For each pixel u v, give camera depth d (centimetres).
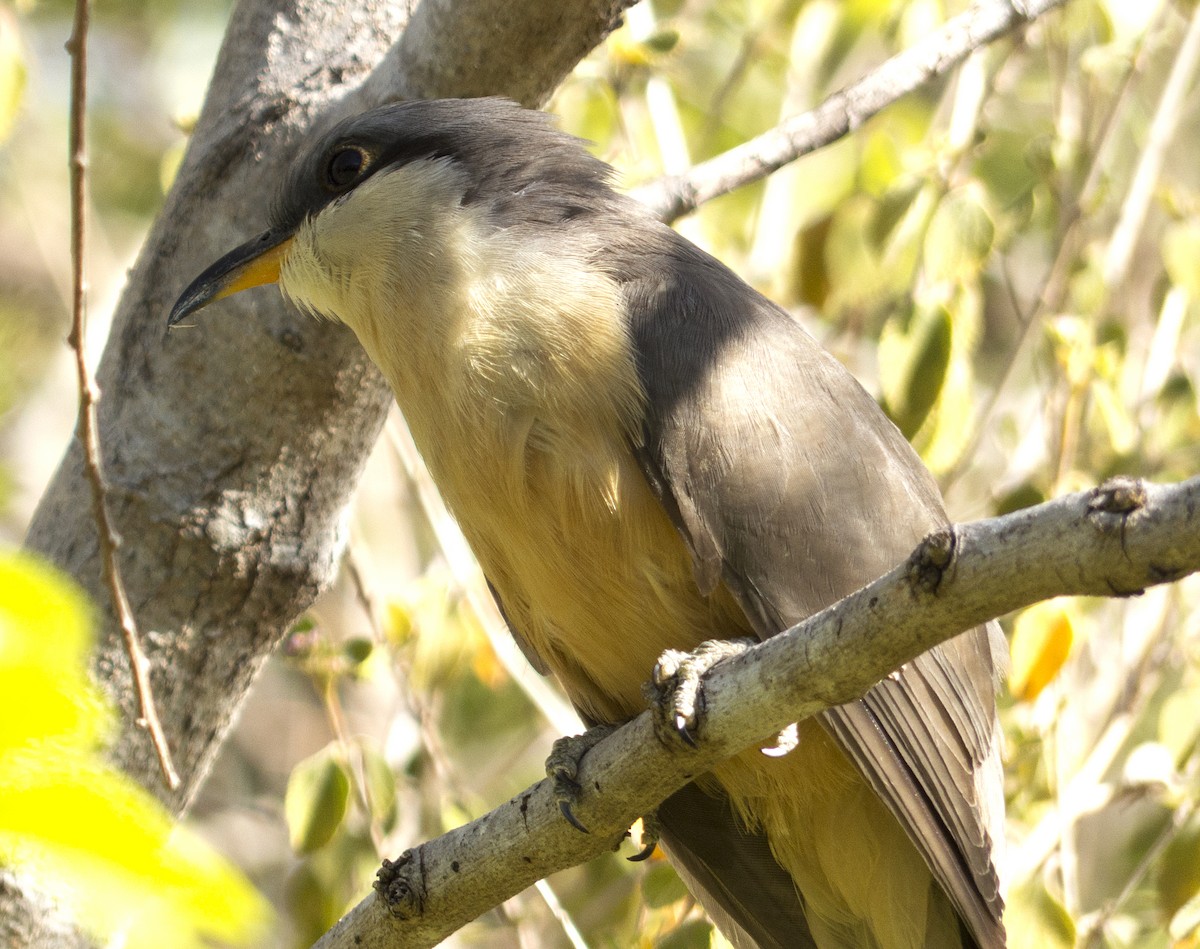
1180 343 1216
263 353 768
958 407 913
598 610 727
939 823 709
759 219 1141
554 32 793
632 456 701
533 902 1083
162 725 765
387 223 754
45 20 1549
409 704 1016
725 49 1321
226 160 791
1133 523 435
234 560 768
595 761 632
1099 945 945
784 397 738
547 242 745
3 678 311
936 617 487
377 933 667
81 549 759
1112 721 1026
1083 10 1112
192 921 304
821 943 788
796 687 547
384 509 1343
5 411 1406
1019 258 1401
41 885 686
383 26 809
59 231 1512
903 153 1109
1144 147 1138
